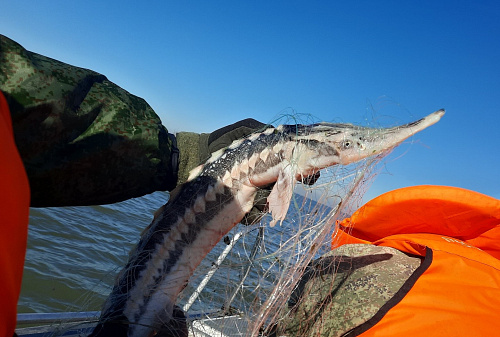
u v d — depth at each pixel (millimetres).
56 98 502
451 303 538
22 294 1440
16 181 269
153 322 669
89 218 2314
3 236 254
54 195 550
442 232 703
